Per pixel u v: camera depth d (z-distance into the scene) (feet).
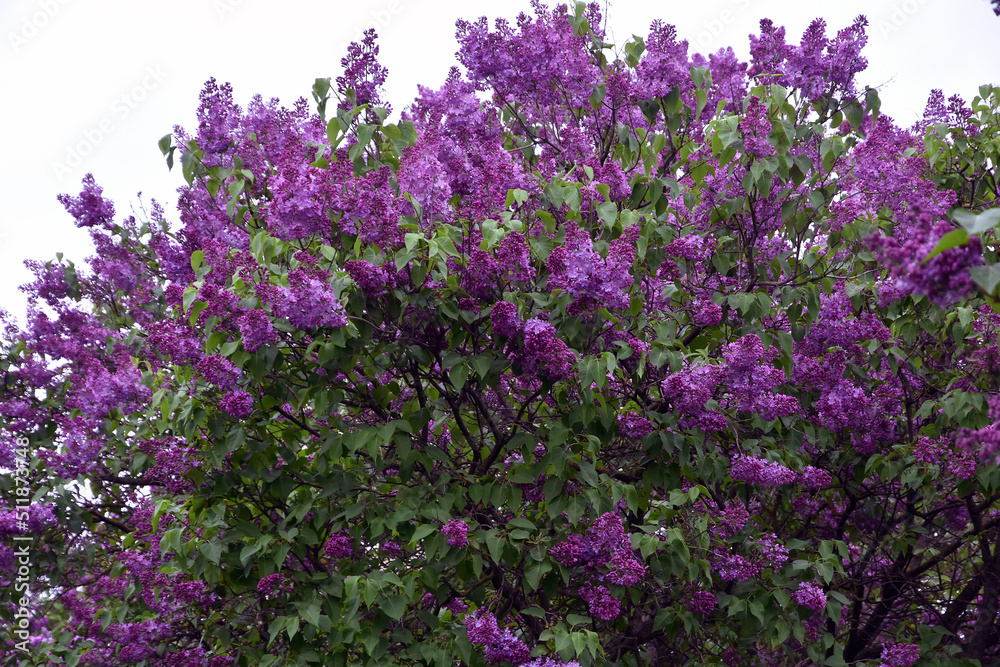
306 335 12.78
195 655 14.90
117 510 22.03
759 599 14.05
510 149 17.84
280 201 11.91
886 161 15.48
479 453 14.84
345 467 14.20
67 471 18.81
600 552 12.94
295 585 13.58
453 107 14.97
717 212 16.26
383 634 13.01
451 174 13.96
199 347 13.43
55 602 21.98
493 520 14.17
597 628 14.93
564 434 12.63
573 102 17.04
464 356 12.67
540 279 12.91
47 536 19.52
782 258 16.55
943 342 17.53
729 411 14.57
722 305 15.61
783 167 15.01
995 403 7.64
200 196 15.58
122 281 22.38
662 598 15.23
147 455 14.90
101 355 22.70
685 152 16.51
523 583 13.88
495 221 12.55
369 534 13.87
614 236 14.03
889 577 18.30
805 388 15.98
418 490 13.37
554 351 11.75
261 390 13.41
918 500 17.48
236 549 13.61
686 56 16.52
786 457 15.42
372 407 13.91
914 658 15.31
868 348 16.39
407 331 12.90
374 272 11.71
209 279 13.29
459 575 13.48
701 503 14.34
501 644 12.06
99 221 21.94
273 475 13.56
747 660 16.25
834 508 19.10
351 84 14.55
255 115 15.72
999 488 15.87
